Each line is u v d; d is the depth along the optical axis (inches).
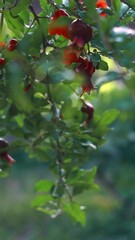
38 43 41.2
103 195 153.0
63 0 41.3
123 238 141.8
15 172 177.8
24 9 43.3
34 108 49.2
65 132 52.5
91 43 39.6
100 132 53.5
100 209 150.8
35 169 167.6
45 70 39.3
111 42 35.4
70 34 38.8
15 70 36.2
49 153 55.6
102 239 143.0
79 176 56.2
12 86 36.9
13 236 166.7
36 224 166.6
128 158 135.4
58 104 51.1
